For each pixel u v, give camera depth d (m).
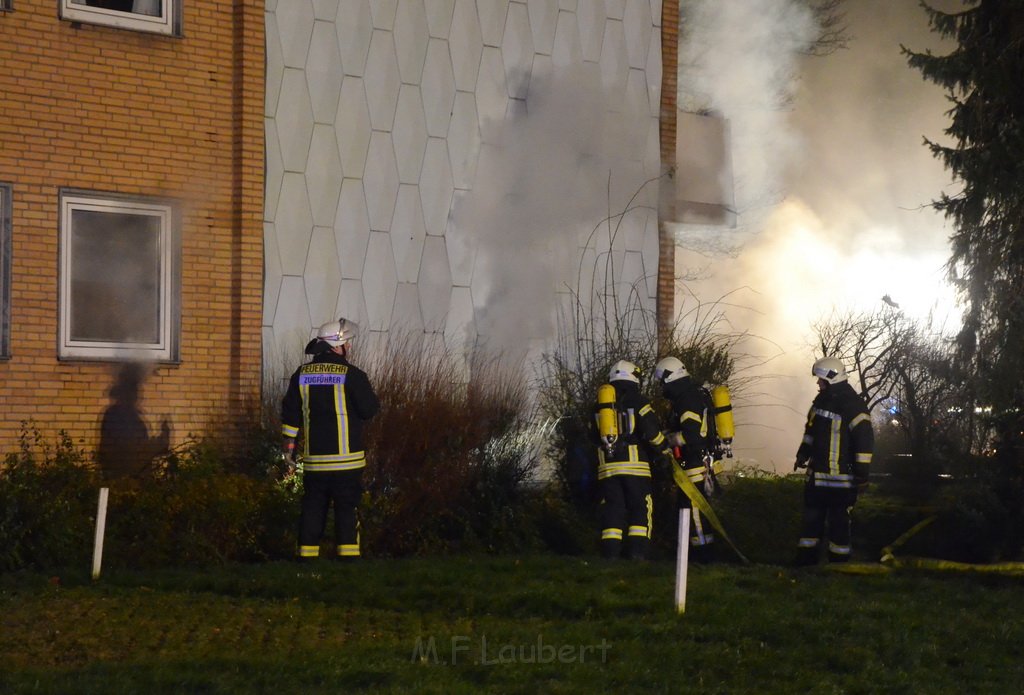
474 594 20.72
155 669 15.54
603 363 34.28
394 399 29.52
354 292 34.31
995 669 17.20
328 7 34.09
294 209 33.38
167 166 31.53
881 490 38.12
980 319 37.09
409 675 15.60
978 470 31.89
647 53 40.28
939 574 25.33
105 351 30.61
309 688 14.98
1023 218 36.56
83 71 30.38
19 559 23.39
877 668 16.75
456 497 29.50
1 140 29.27
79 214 30.45
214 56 32.38
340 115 34.22
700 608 19.81
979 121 38.09
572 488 32.34
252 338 32.28
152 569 23.72
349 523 24.69
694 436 27.14
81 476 25.58
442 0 36.16
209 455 28.19
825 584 22.80
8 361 29.17
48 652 16.75
